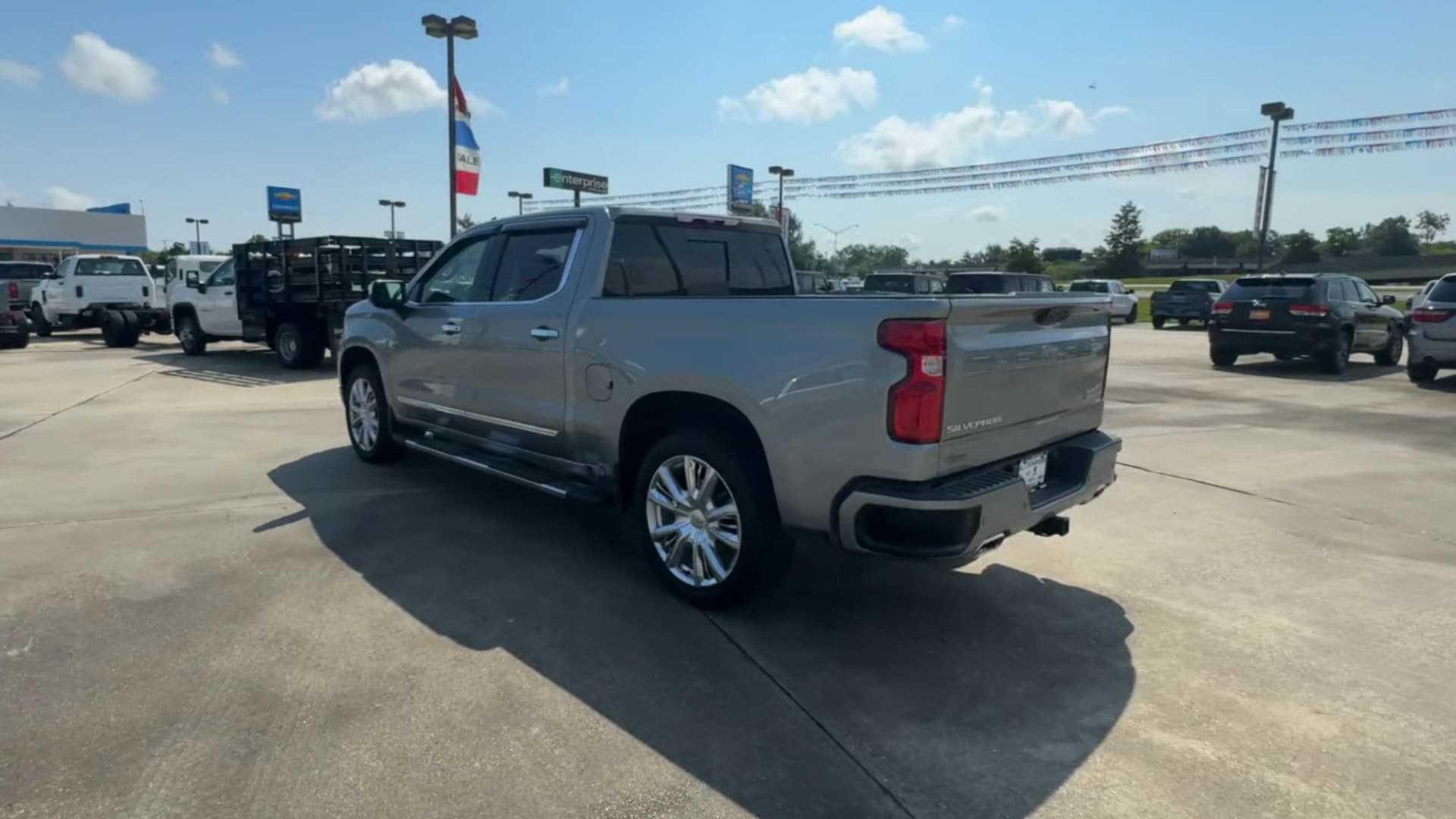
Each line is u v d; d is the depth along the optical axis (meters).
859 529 3.58
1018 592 4.57
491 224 5.57
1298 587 4.68
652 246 5.05
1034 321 3.96
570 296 4.81
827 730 3.20
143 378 13.04
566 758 2.97
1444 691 3.56
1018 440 3.92
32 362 15.30
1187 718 3.33
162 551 4.93
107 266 20.47
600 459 4.72
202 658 3.62
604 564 4.84
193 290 16.45
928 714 3.33
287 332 14.10
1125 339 25.09
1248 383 13.52
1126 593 4.58
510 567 4.76
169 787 2.77
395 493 6.21
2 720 3.13
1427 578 4.82
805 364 3.66
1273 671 3.72
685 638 3.94
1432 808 2.80
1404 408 10.82
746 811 2.72
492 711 3.26
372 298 6.17
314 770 2.87
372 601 4.25
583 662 3.67
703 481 4.21
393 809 2.68
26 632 3.85
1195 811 2.77
